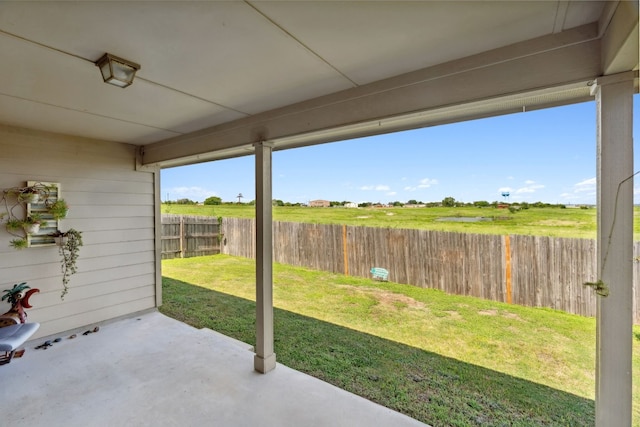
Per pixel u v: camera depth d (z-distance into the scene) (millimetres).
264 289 2602
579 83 1326
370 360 2887
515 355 2986
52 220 3256
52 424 1986
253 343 3271
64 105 2361
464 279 4680
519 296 4191
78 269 3471
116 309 3809
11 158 3012
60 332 3324
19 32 1331
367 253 5875
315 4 1156
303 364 2809
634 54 1100
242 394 2299
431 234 5043
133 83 1925
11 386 2398
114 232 3793
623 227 1226
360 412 2105
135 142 3816
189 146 3281
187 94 2123
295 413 2090
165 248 8156
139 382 2459
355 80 1887
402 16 1239
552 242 3949
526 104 1856
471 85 1580
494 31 1358
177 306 4516
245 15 1229
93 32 1342
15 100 2236
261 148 2551
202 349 3049
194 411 2109
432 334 3486
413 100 1764
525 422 2031
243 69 1734
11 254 3012
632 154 1219
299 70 1752
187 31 1345
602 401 1259
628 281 1221
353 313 4191
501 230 5855
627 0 986
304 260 6848
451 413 2115
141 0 1117
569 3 1157
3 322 2766
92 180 3586
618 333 1230
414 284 5254
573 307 3812
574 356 2957
